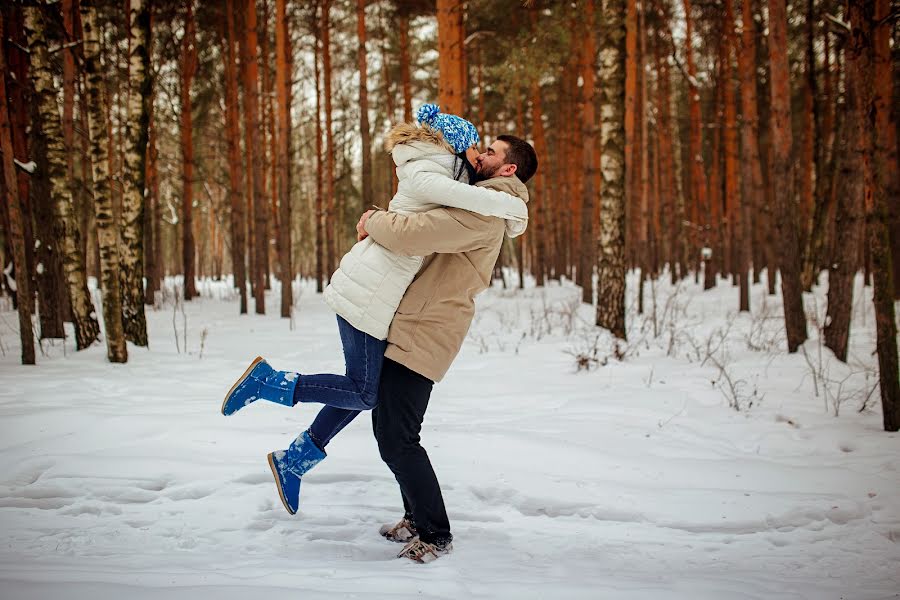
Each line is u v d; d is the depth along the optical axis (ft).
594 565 7.57
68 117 33.60
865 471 11.39
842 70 46.37
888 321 13.83
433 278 7.91
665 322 32.45
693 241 63.77
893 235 33.40
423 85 70.59
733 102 52.49
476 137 8.23
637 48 43.62
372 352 7.85
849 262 21.20
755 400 16.72
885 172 13.67
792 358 21.57
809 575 7.45
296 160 88.74
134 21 22.20
